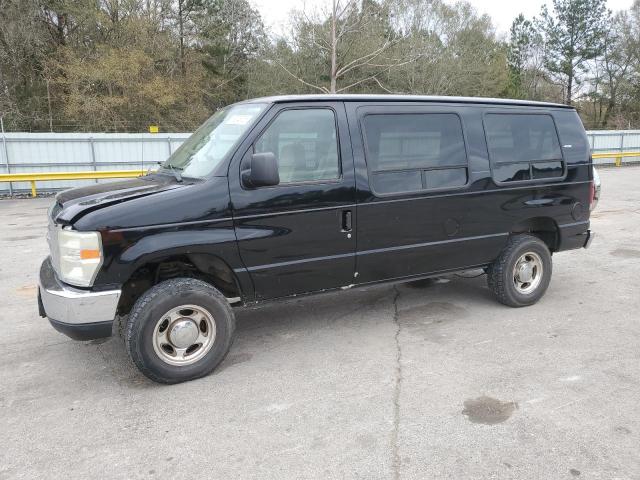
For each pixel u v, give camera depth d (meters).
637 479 2.70
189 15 33.47
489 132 4.94
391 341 4.57
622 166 25.47
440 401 3.51
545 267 5.40
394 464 2.86
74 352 4.48
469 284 6.25
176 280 3.79
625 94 46.66
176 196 3.66
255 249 3.93
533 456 2.90
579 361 4.09
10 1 26.80
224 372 4.03
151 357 3.68
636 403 3.44
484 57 37.09
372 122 4.35
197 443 3.10
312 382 3.83
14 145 17.28
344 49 29.48
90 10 27.88
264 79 33.12
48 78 28.05
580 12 47.38
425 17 32.19
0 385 3.90
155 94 28.80
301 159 4.06
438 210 4.64
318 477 2.77
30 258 8.02
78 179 17.52
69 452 3.05
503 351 4.30
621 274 6.58
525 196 5.13
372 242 4.38
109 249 3.48
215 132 4.32
